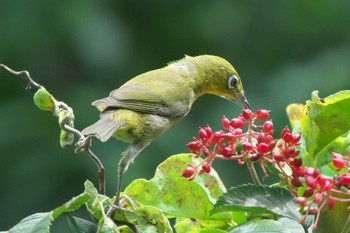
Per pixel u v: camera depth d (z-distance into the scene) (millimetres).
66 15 16812
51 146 15844
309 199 5867
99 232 5461
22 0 16844
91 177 15406
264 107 15641
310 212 5367
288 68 16609
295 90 15680
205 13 18922
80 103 16297
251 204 5391
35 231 5145
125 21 18156
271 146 5504
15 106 16250
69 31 16812
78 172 15469
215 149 5660
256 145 5559
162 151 14820
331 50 17828
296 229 5559
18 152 15859
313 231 5387
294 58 18062
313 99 6082
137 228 5832
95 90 16734
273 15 18766
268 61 18391
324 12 18562
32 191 15430
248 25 18797
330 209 5246
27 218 5246
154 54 18406
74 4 16984
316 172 5207
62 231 13164
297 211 5359
